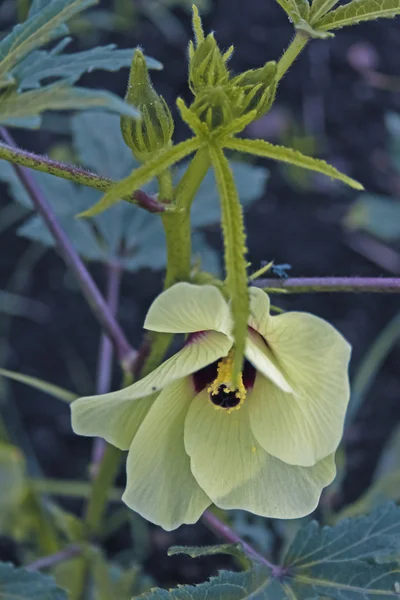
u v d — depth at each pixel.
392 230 0.94
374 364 0.82
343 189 1.04
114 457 0.67
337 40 1.15
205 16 1.13
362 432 0.89
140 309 0.95
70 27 1.06
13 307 0.94
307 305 0.96
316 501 0.57
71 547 0.70
